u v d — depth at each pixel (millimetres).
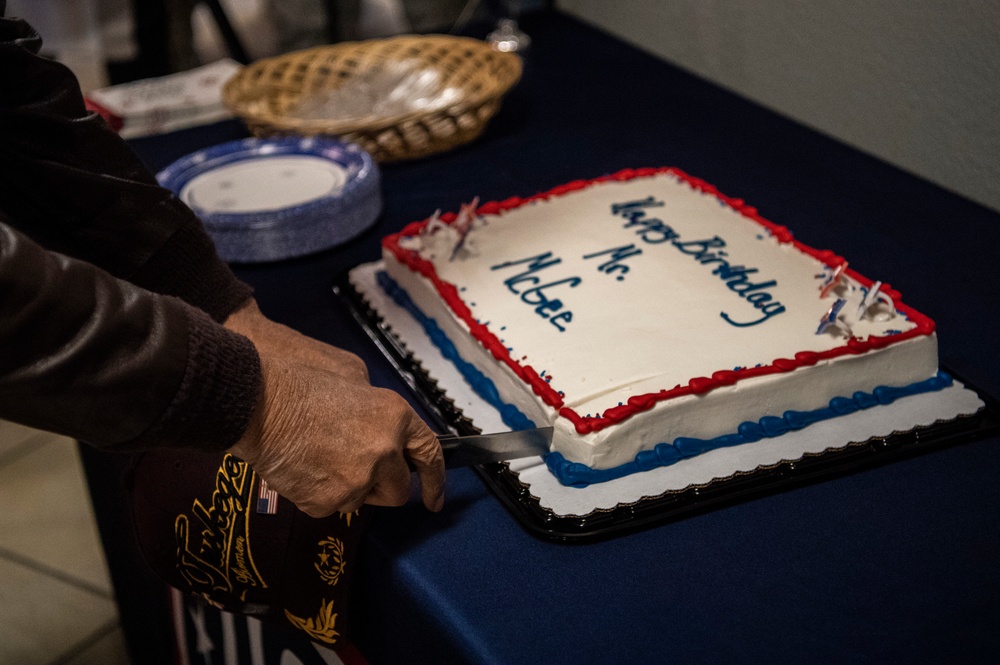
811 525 829
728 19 1735
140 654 1511
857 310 999
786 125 1648
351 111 1582
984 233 1302
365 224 1353
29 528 2037
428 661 803
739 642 721
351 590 883
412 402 1013
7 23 865
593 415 875
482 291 1073
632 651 717
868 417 942
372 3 2707
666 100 1759
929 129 1419
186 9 2580
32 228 901
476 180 1500
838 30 1510
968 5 1293
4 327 584
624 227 1199
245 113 1515
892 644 714
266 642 1082
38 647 1754
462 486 902
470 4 2211
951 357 1050
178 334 657
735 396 901
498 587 781
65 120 884
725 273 1083
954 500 851
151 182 963
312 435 736
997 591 758
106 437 649
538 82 1857
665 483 866
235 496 854
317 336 1134
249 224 1254
